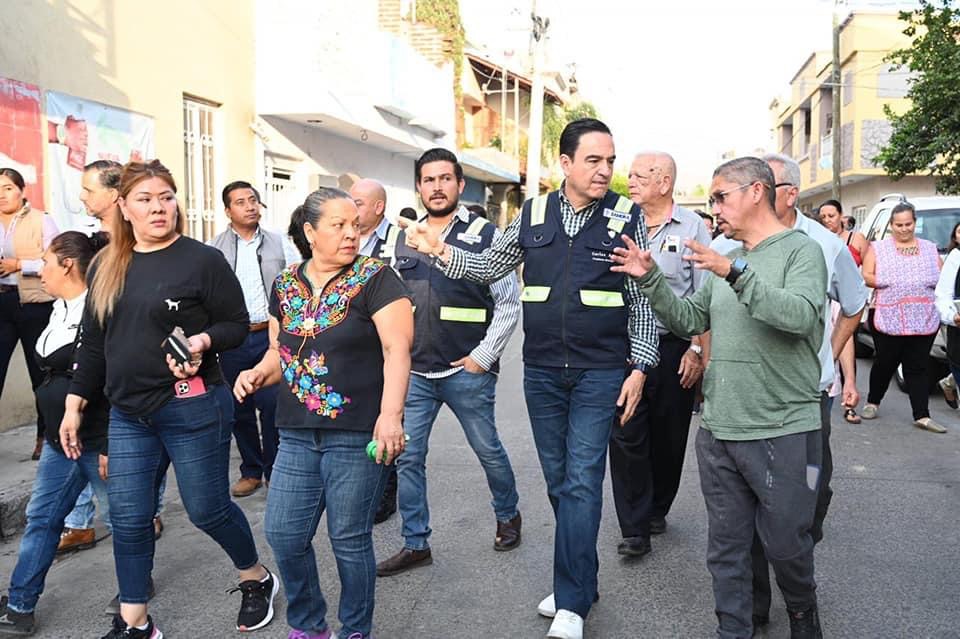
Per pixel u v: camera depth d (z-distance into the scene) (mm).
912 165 14938
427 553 4559
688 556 4652
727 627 3367
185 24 9398
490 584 4324
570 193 3725
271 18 10977
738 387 3229
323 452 3246
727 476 3328
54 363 3918
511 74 24922
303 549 3324
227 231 5984
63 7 7484
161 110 8977
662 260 4609
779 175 3727
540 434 3885
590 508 3662
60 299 4047
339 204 3184
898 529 5027
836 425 7750
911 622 3830
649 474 4543
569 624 3580
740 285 2982
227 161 10414
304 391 3197
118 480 3512
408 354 3197
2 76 6793
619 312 3705
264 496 5812
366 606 3334
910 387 7641
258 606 3867
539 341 3766
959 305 5926
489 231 4574
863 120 27875
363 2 13484
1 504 5152
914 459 6582
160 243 3578
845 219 13172
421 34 17578
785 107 44062
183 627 3896
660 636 3740
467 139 25344
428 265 4496
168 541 5004
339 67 11703
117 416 3529
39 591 3879
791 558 3236
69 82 7582
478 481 6098
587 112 36906
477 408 4531
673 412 4621
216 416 3605
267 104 11109
